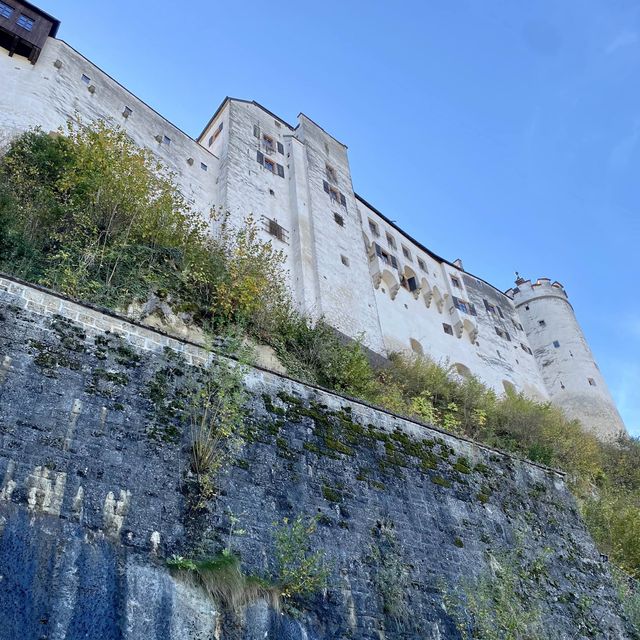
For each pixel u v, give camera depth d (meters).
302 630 8.27
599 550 16.06
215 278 16.64
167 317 14.34
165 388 9.77
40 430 8.03
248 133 32.59
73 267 13.70
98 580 7.03
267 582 8.46
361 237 33.22
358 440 11.93
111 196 16.28
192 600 7.46
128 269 14.85
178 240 17.23
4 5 24.20
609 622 13.14
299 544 9.12
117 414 8.91
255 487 9.62
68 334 9.27
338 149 37.72
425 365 26.34
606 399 40.84
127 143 18.61
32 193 16.14
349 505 10.61
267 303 17.73
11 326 8.75
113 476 8.22
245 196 28.81
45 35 24.53
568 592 12.96
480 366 36.91
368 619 9.25
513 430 24.14
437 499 12.23
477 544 12.08
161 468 8.76
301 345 17.80
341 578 9.44
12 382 8.22
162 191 19.11
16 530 6.88
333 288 28.00
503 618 10.59
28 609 6.38
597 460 25.73
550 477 15.62
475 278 43.97
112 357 9.51
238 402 10.25
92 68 27.00
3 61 23.33
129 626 6.86
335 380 17.42
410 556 10.70
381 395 18.92
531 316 45.91
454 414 23.41
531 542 13.28
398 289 34.69
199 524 8.55
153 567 7.57
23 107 22.11
